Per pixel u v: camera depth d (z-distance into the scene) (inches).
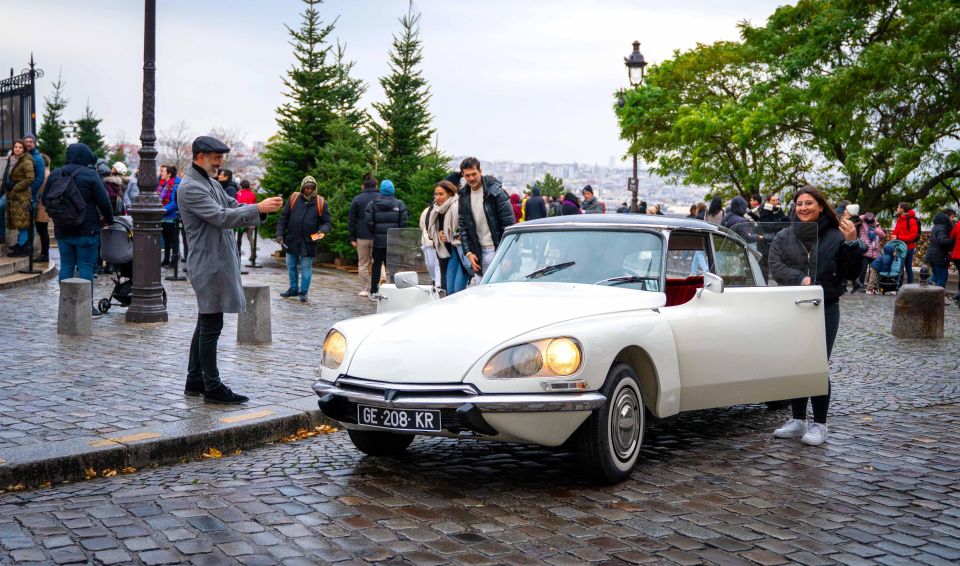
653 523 185.2
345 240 850.1
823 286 272.1
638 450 220.1
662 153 1720.0
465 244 393.4
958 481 225.6
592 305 222.4
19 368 322.0
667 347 223.5
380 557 161.3
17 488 202.7
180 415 256.5
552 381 197.8
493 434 197.9
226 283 272.5
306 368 340.8
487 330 207.3
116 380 306.5
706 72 1695.4
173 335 410.3
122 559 157.6
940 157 1247.5
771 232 280.2
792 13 1441.9
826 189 1437.0
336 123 897.5
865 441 267.9
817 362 261.3
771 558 166.2
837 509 198.5
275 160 915.4
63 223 436.1
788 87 1332.4
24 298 528.1
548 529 179.8
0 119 785.6
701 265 252.8
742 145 1357.0
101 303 476.1
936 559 168.4
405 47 945.5
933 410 319.6
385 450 236.2
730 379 242.5
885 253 852.0
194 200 267.0
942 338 516.7
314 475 218.2
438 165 924.0
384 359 208.4
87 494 199.8
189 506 189.9
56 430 236.7
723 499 203.9
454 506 193.9
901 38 1241.4
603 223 255.6
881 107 1251.2
